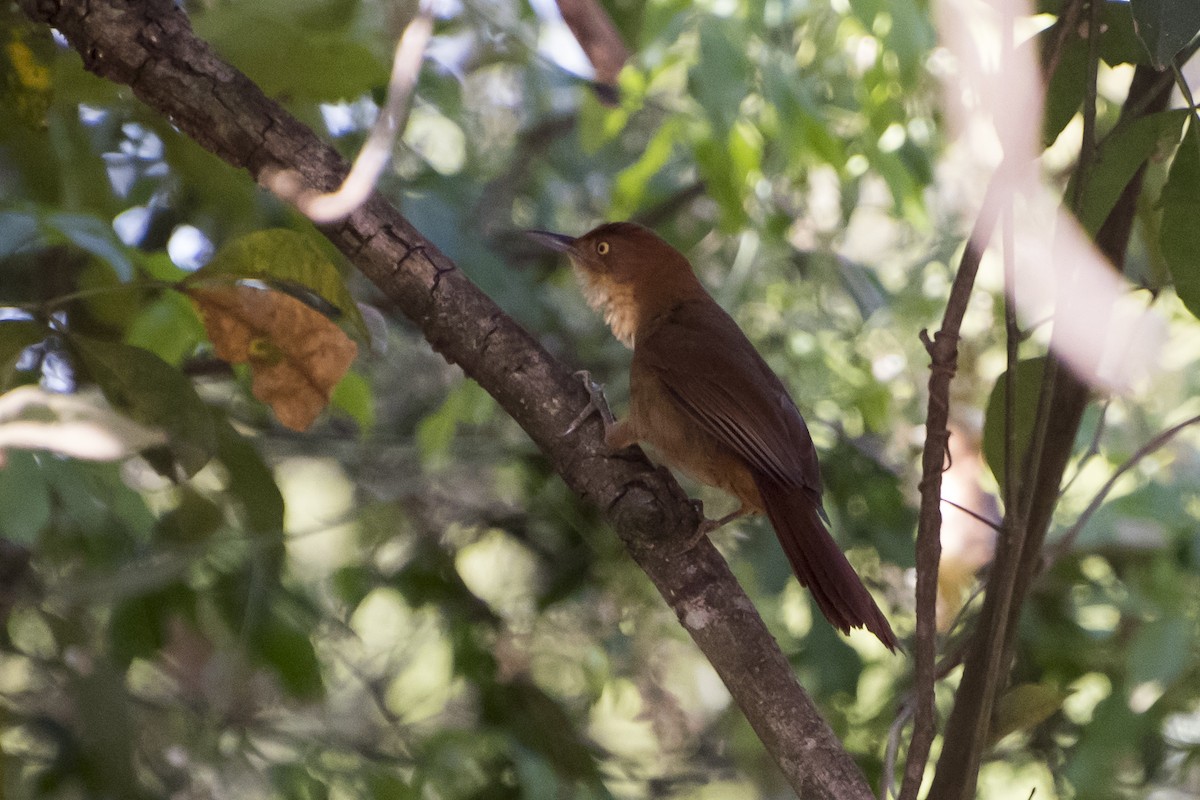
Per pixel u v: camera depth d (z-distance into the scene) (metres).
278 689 11.95
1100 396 7.13
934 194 13.43
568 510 12.16
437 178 11.66
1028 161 5.52
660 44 9.84
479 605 11.93
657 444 8.48
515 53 12.30
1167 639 9.57
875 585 12.14
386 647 14.23
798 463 7.90
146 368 6.32
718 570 6.27
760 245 12.80
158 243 11.22
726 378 8.18
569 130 14.77
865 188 14.44
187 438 6.38
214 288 6.34
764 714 5.80
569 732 10.72
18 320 6.18
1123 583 11.13
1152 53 5.33
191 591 9.52
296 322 6.47
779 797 13.78
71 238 6.47
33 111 7.12
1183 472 11.17
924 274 13.26
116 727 8.90
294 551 14.52
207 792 12.12
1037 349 12.20
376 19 7.92
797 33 12.00
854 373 12.38
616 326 9.65
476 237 11.22
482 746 10.16
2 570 9.98
